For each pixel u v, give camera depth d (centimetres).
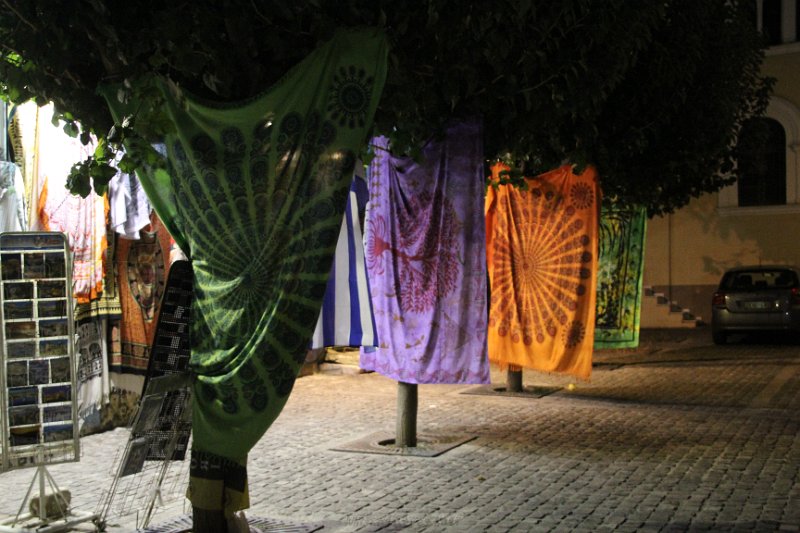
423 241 700
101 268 789
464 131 668
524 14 496
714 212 2166
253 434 428
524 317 966
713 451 730
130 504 567
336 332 571
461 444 776
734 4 1134
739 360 1436
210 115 434
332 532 513
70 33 424
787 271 1669
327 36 419
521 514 549
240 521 468
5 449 505
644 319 2177
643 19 660
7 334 509
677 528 512
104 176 432
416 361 704
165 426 487
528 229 964
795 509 548
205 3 410
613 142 958
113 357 845
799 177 2092
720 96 1076
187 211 448
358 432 842
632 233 1226
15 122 750
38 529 501
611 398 1054
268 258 432
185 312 473
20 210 744
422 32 468
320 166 427
